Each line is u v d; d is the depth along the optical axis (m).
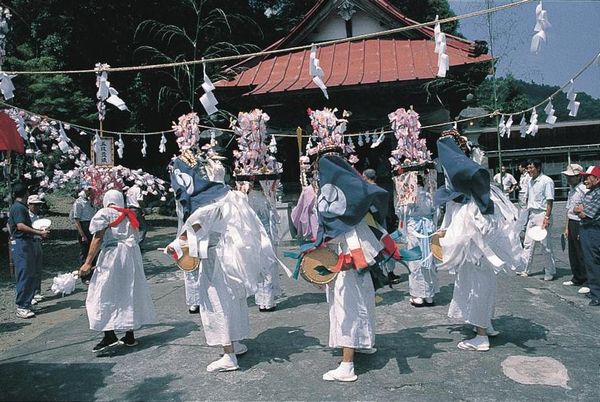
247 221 4.56
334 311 4.18
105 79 5.07
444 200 4.79
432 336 5.13
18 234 7.19
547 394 3.75
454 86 12.30
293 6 22.73
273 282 6.46
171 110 17.73
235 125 7.21
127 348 5.21
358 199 4.10
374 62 13.54
